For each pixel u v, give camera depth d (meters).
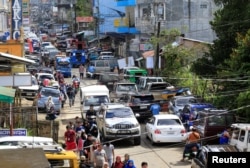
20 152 12.45
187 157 29.41
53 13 190.75
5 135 27.20
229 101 36.44
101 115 35.50
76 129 31.22
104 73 62.03
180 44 58.94
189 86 47.94
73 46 110.25
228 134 28.91
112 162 26.83
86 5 136.38
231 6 44.28
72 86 52.53
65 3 182.88
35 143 19.28
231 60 37.41
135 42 79.69
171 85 50.78
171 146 33.75
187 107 38.44
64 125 39.97
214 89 43.25
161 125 33.72
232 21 43.97
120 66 73.88
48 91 45.59
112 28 103.31
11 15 56.19
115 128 33.97
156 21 73.69
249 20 43.03
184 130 33.53
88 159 26.36
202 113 33.41
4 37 57.22
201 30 73.81
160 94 44.84
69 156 16.81
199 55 57.81
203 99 42.50
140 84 55.50
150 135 34.41
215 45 45.16
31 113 33.00
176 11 73.81
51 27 183.12
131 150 32.81
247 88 35.56
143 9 78.81
